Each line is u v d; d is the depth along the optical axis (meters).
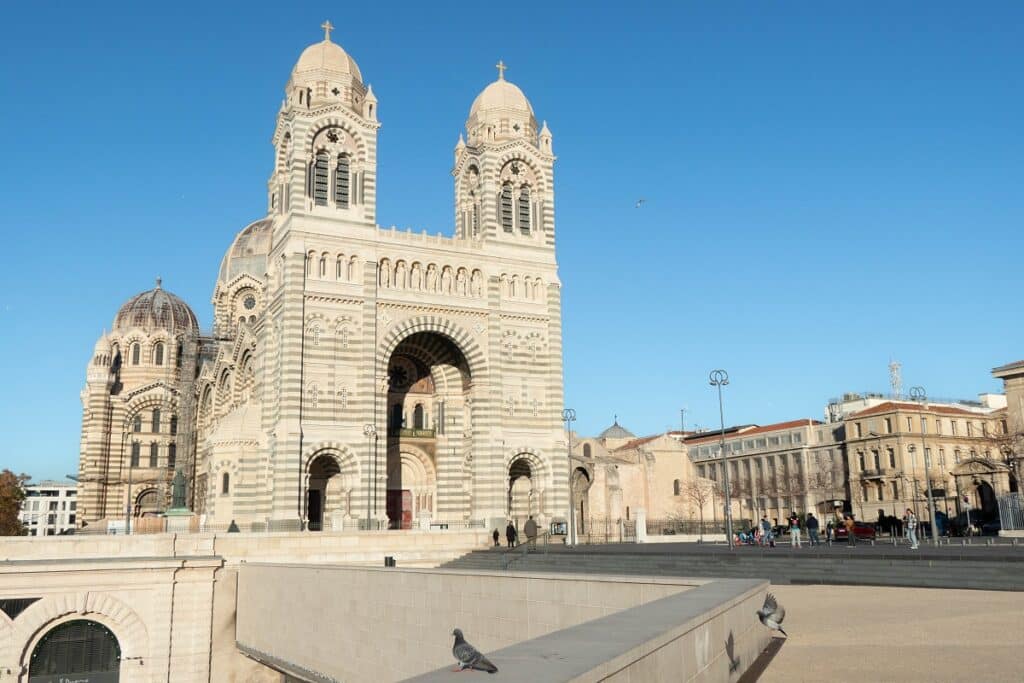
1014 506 80.75
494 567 64.62
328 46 88.25
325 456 80.19
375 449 80.69
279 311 81.81
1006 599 33.66
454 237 96.56
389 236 86.12
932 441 132.88
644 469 124.50
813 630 26.58
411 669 37.34
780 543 87.56
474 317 88.69
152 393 124.69
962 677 18.72
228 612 61.00
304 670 47.50
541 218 94.44
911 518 65.88
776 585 43.31
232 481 83.25
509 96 96.12
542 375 90.94
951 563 41.31
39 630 56.69
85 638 58.28
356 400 80.88
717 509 133.62
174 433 124.94
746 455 162.75
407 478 91.00
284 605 51.34
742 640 20.59
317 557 69.12
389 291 84.81
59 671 57.25
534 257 92.94
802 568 47.16
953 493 125.06
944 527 99.81
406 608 38.19
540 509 88.06
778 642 24.55
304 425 78.50
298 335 79.69
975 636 24.45
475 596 34.25
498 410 87.12
